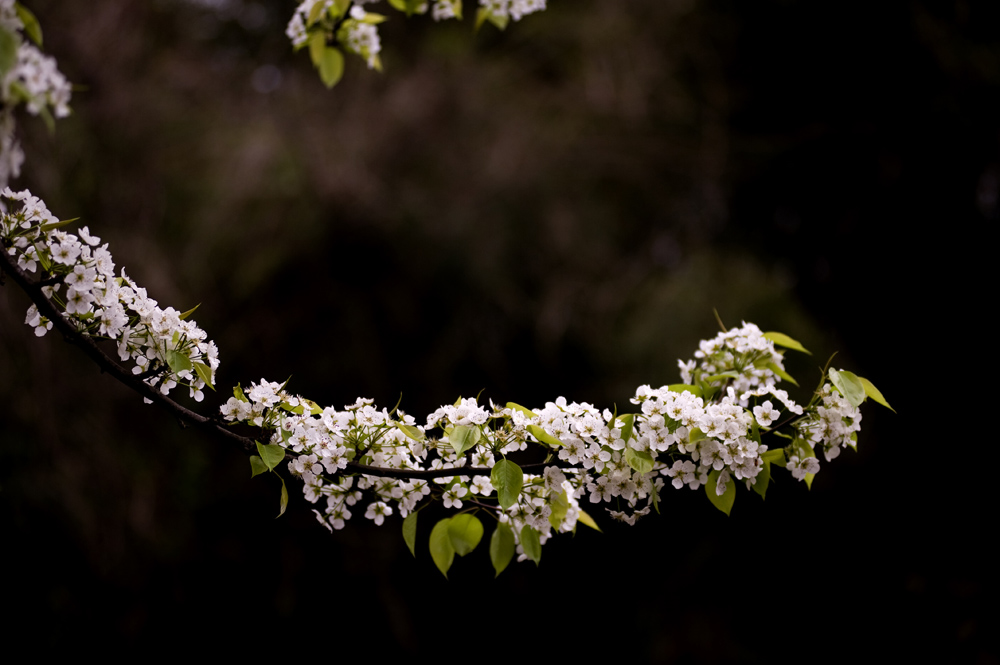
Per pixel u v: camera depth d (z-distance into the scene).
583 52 6.61
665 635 5.82
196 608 5.15
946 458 5.98
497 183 6.05
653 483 1.32
